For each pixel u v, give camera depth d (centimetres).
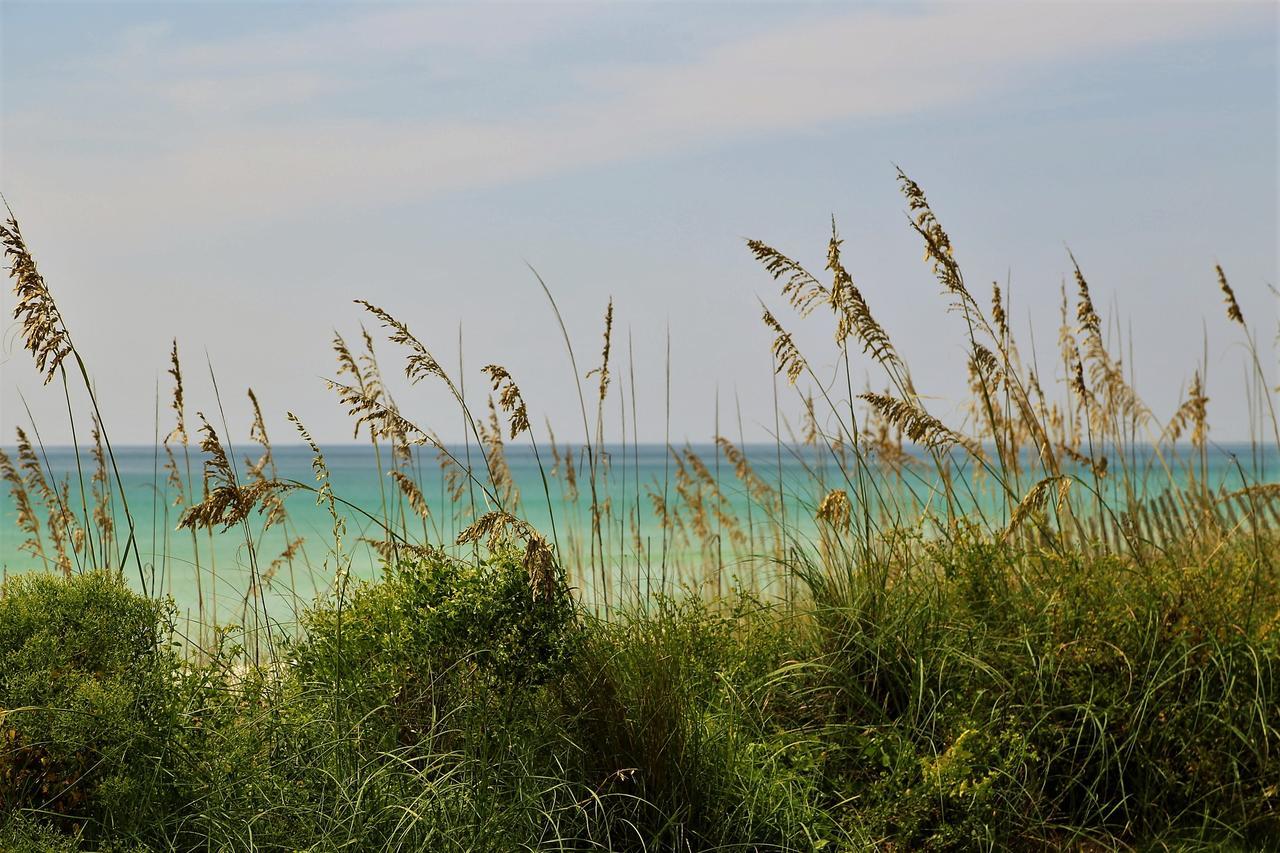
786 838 441
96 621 442
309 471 5003
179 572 993
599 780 462
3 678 418
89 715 402
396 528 671
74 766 418
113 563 673
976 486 705
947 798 460
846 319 602
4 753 401
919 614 542
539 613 472
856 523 601
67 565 618
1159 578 561
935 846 452
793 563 612
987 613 553
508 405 533
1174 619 538
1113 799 497
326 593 556
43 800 416
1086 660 512
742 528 902
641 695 471
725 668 538
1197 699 505
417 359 520
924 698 523
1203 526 695
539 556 468
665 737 462
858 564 586
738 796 461
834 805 477
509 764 445
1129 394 740
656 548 867
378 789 410
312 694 473
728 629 570
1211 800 487
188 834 415
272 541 1204
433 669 475
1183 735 495
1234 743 496
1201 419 743
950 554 576
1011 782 475
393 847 392
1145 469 757
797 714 538
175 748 425
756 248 607
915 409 582
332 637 495
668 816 449
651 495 862
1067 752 502
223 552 1129
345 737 433
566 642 474
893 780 466
